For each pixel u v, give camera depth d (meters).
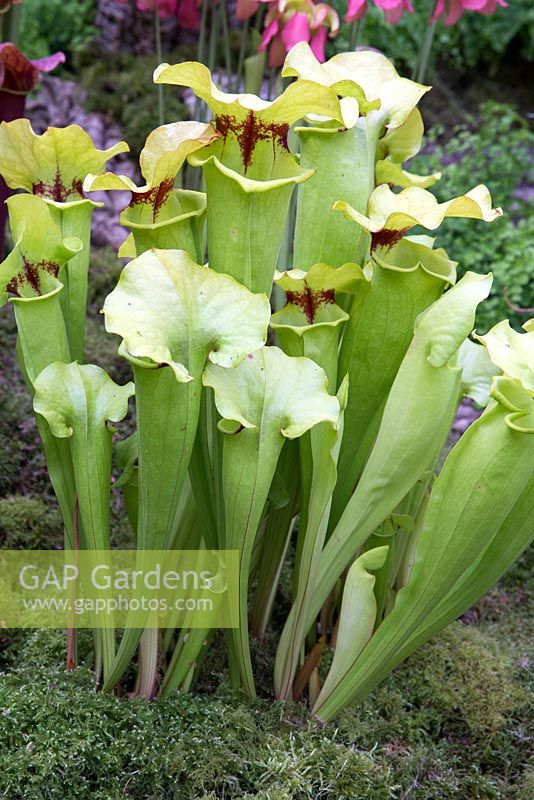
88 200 0.76
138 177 2.26
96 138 2.30
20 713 0.78
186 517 0.83
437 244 2.11
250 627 0.95
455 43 3.46
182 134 0.69
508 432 0.66
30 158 0.76
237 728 0.80
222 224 0.66
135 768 0.77
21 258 0.71
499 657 1.03
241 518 0.72
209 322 0.64
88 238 0.78
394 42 3.18
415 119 0.82
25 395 1.49
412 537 0.93
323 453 0.74
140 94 2.41
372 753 0.84
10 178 0.77
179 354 0.63
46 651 0.92
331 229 0.74
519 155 2.34
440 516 0.71
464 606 0.79
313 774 0.78
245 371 0.69
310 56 0.73
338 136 0.72
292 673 0.84
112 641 0.83
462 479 0.69
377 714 0.89
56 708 0.79
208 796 0.75
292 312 0.76
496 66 3.53
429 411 0.72
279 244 0.69
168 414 0.66
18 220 0.69
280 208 0.67
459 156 2.57
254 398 0.69
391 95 0.76
